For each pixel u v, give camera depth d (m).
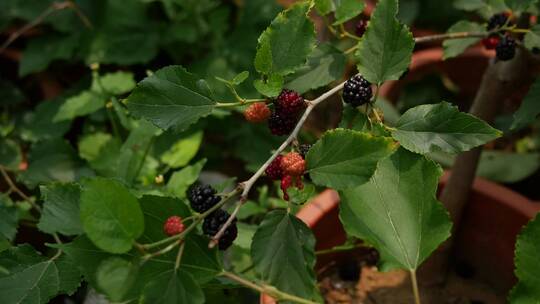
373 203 0.61
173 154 0.94
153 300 0.54
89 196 0.52
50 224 0.59
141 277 0.57
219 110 0.99
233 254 0.87
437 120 0.59
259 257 0.58
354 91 0.60
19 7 1.20
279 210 0.58
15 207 0.80
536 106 0.68
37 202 0.90
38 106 1.11
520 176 0.94
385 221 0.61
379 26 0.60
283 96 0.60
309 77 0.68
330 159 0.56
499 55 0.71
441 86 1.15
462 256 0.88
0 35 1.24
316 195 0.97
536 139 1.06
